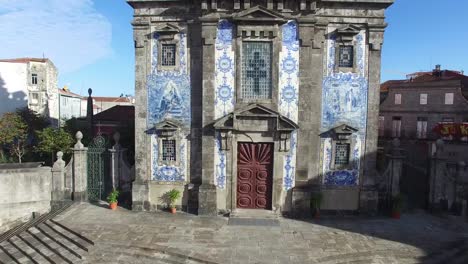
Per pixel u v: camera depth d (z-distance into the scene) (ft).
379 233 51.49
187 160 58.95
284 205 57.98
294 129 55.83
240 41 55.31
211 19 54.80
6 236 54.90
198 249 45.50
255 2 54.60
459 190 60.90
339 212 58.70
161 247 45.68
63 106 140.87
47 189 63.77
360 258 44.21
